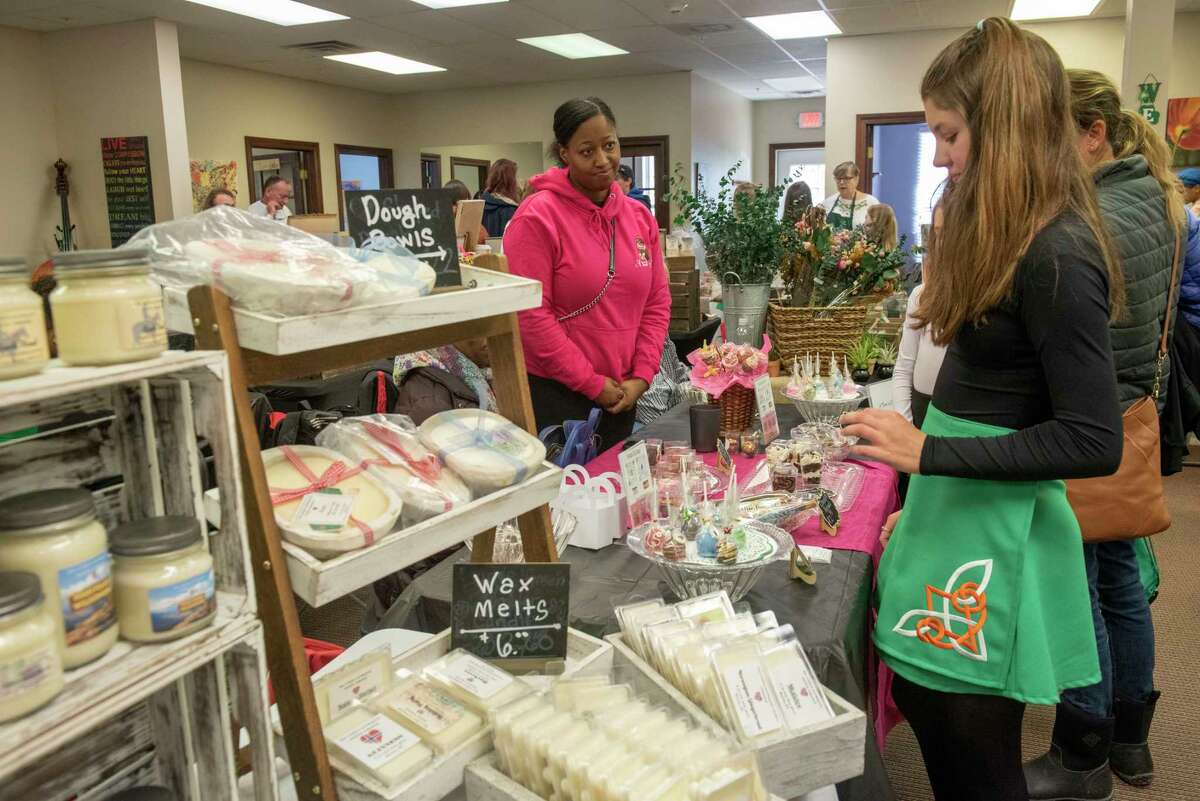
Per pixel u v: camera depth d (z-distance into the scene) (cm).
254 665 87
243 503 89
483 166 1274
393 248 117
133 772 97
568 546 172
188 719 96
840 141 834
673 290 487
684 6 686
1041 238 115
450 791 102
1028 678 129
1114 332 161
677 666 116
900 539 142
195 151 870
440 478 113
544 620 121
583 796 92
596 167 247
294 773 99
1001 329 122
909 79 803
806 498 176
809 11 711
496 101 1083
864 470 217
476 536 144
